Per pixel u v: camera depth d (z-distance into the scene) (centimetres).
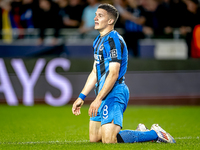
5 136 1778
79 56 3359
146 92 3216
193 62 3262
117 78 1328
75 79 3170
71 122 2317
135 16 3500
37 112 2775
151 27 3531
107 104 1307
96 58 1378
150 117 2522
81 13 3472
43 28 3469
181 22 3603
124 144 1252
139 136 1333
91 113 1270
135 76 3212
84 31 3478
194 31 3538
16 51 3322
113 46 1314
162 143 1312
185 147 1227
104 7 1364
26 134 1848
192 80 3244
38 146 1278
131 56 3431
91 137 1422
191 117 2514
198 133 1861
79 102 1402
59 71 3172
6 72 3145
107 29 1368
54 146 1269
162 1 3547
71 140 1658
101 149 1177
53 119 2450
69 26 3484
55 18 3466
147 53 3391
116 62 1298
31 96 3158
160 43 3378
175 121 2333
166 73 3234
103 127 1302
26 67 3158
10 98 3150
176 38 3566
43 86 3159
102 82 1354
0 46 3306
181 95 3234
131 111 2838
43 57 3231
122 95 1331
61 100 3162
